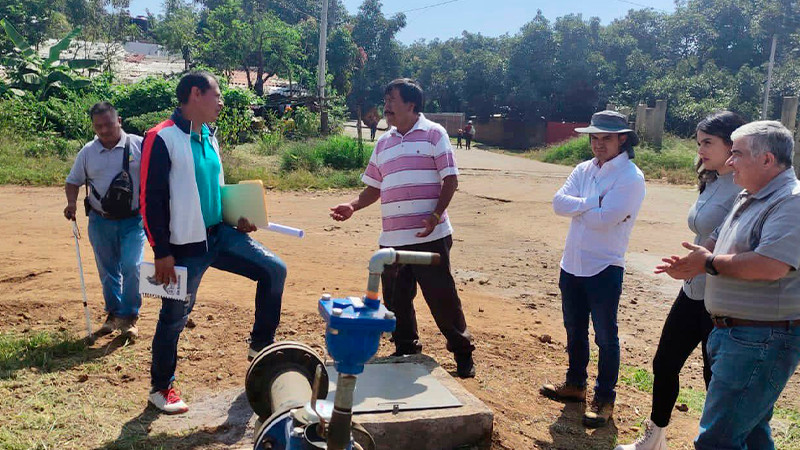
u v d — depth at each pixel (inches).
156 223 148.2
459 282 321.1
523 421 169.5
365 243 402.6
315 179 684.1
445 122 2405.3
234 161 713.6
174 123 152.9
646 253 408.5
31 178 576.4
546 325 258.1
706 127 144.9
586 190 173.3
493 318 259.6
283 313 236.8
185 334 210.4
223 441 146.7
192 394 169.0
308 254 358.6
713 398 123.4
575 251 173.9
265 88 1870.1
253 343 169.8
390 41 2726.4
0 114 745.0
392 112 179.5
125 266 202.8
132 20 2632.9
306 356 127.2
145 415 156.3
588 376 206.4
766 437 130.3
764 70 1958.7
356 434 100.9
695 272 123.5
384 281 190.4
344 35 2266.2
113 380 174.4
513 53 2351.1
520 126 2311.8
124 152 204.4
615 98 2090.3
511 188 677.3
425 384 164.1
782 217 114.5
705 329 144.4
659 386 150.9
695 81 1929.1
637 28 2519.7
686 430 175.5
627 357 232.1
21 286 258.1
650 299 311.9
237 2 1777.8
